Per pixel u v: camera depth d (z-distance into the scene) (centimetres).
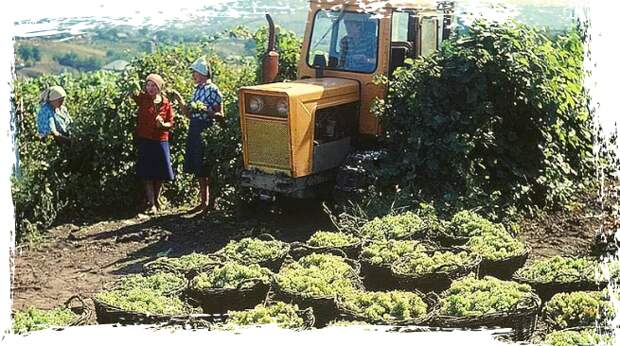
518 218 1038
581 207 1098
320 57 1105
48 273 910
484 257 781
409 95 1038
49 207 1073
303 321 650
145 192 1164
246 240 823
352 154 1041
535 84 1072
